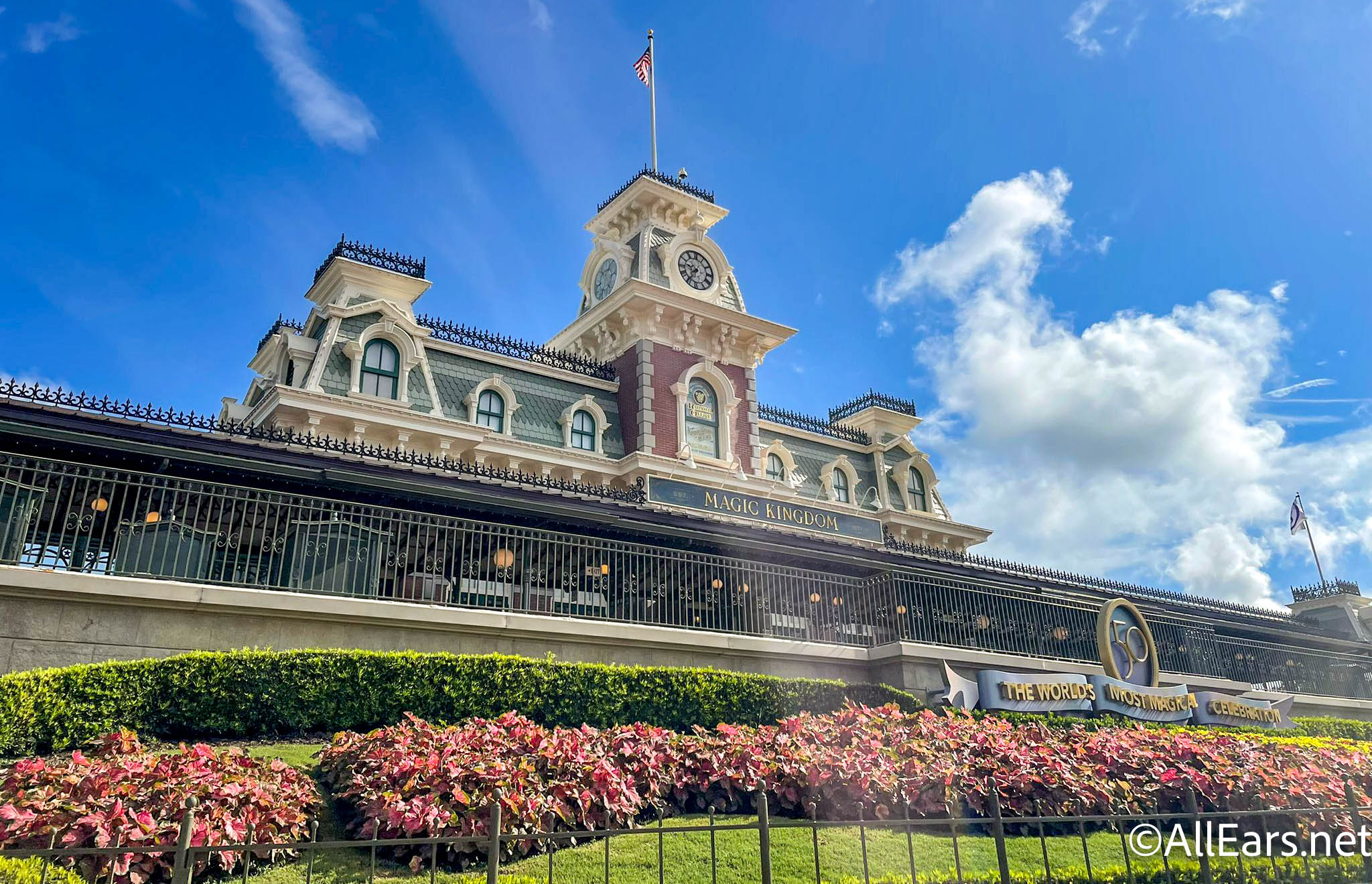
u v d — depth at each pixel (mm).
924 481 41531
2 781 7984
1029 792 11070
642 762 10344
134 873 7215
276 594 12766
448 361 29469
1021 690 17516
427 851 8422
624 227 37000
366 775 9266
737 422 34094
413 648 13570
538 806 8992
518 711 12688
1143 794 11828
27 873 6328
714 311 33906
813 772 10711
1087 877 8555
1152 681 21000
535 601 18250
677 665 15742
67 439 13086
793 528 21609
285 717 11453
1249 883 9648
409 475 15258
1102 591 24188
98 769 8125
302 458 14539
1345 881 10266
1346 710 27922
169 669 11055
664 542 17984
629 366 32938
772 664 16859
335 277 29016
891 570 19609
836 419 44062
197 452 13828
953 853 9797
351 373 26641
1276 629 28578
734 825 7137
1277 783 12047
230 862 7648
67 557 13562
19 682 10062
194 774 8289
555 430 30578
